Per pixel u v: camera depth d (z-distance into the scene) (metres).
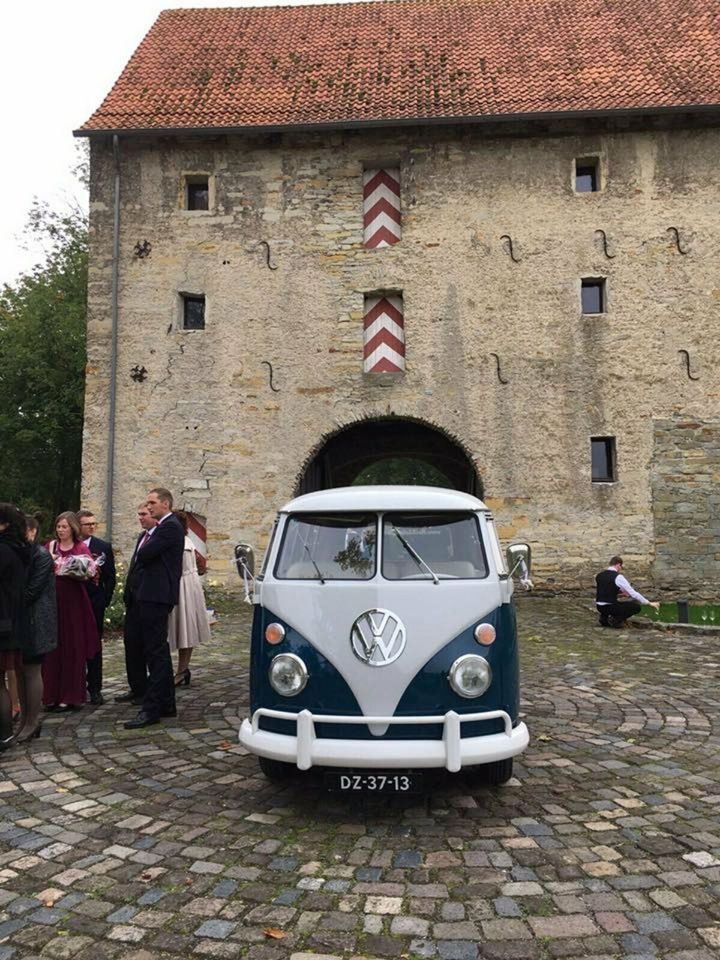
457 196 13.84
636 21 16.02
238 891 3.04
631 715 5.72
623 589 10.09
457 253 13.74
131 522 13.62
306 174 14.09
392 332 14.01
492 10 17.06
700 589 13.05
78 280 23.59
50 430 22.09
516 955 2.60
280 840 3.52
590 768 4.54
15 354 21.75
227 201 14.13
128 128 13.78
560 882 3.11
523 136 13.82
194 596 6.79
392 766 3.54
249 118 13.88
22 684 5.17
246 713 5.83
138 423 13.82
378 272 13.81
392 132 13.93
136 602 5.99
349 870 3.22
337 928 2.77
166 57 16.06
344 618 3.74
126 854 3.39
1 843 3.52
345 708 3.65
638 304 13.46
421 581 3.83
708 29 15.41
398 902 2.95
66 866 3.28
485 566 3.92
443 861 3.30
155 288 14.05
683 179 13.59
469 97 14.01
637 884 3.09
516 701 3.88
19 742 5.10
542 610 11.86
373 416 13.59
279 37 16.69
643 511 13.19
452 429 13.51
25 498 24.25
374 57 15.73
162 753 4.86
